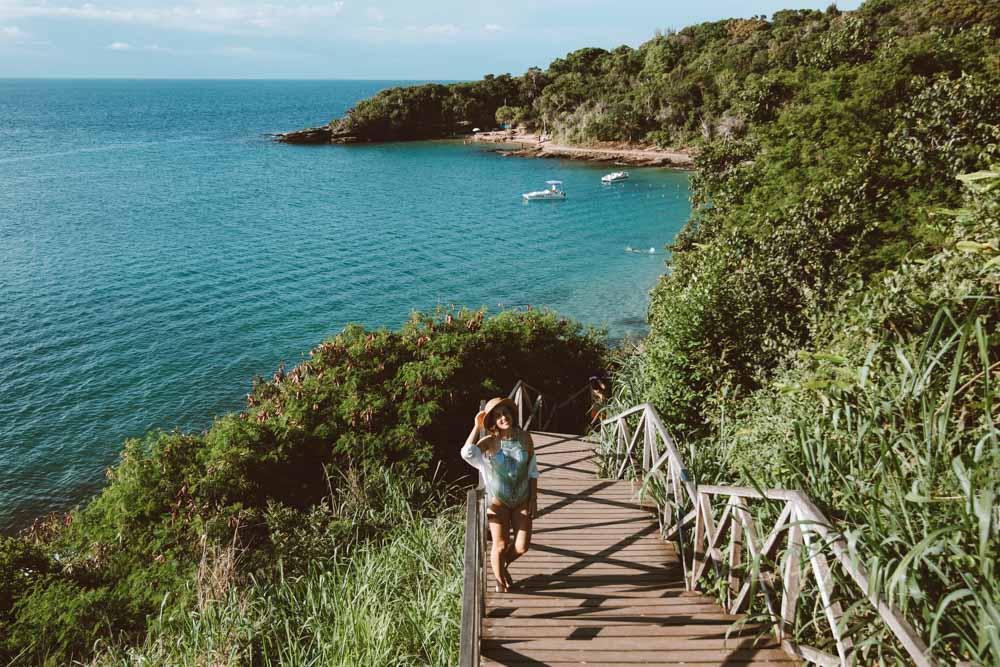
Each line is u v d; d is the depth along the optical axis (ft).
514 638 13.67
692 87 325.21
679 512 18.35
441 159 341.62
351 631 17.66
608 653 12.87
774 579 13.30
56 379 87.15
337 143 416.87
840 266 39.55
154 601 25.90
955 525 8.63
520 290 128.77
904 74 56.85
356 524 29.50
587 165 314.76
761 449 19.75
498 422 15.71
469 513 13.57
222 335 103.96
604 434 32.32
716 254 48.98
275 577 26.13
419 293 127.34
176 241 166.61
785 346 32.83
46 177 269.64
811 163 58.80
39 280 129.90
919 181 46.93
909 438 13.25
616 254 156.46
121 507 33.68
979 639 7.50
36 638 24.45
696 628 13.67
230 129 521.65
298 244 166.71
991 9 203.21
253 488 33.99
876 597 8.54
